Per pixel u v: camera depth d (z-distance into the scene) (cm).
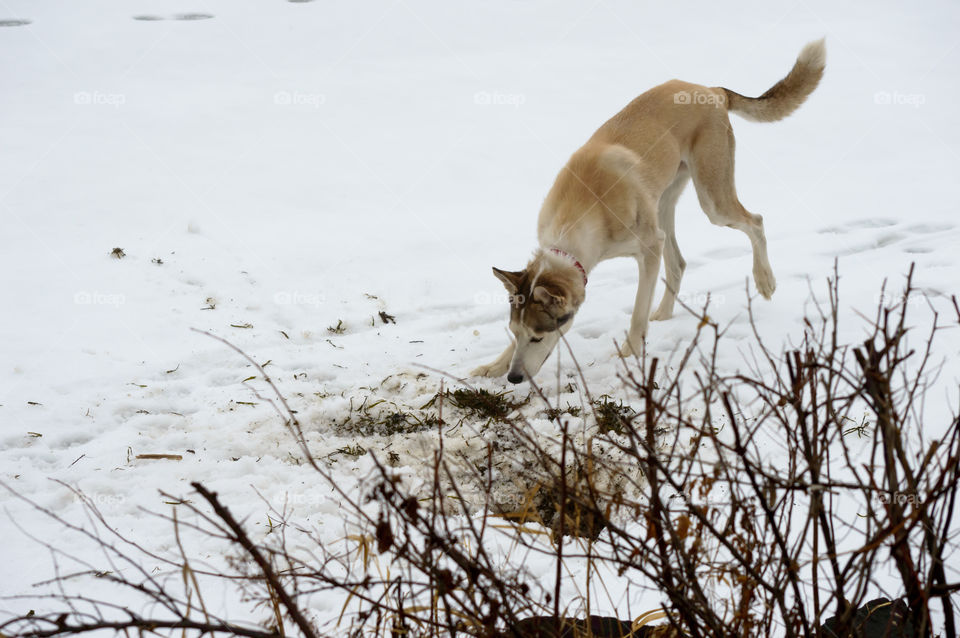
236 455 395
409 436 405
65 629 163
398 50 1474
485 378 471
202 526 332
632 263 655
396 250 684
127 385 464
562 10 1730
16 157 919
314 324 551
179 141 991
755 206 771
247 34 1592
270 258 654
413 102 1164
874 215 714
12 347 499
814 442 189
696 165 528
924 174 820
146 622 166
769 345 485
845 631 192
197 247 665
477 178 877
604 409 413
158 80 1296
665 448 372
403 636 199
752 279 595
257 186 843
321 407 432
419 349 519
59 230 702
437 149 966
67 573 295
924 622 171
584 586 271
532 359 445
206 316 554
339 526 326
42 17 1736
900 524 169
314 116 1103
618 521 291
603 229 478
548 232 477
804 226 700
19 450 394
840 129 998
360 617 198
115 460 385
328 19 1684
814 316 519
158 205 777
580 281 461
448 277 631
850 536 294
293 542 314
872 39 1418
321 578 195
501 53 1435
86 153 938
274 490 360
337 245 689
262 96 1196
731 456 347
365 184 857
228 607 270
